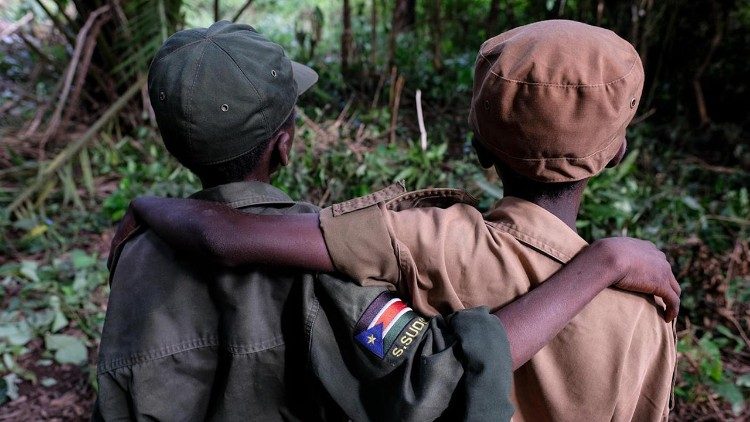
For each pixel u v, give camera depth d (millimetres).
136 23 4016
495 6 4867
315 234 968
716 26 4391
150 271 1072
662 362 1012
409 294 999
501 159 1033
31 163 3541
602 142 975
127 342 1054
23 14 5664
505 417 842
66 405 2355
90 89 4281
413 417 844
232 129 1008
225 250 943
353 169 3410
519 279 975
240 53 1008
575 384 967
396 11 5145
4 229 3162
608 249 985
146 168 3570
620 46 988
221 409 1021
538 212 1026
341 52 5031
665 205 3219
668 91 4625
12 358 2510
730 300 2709
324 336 981
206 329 1047
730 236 3158
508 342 887
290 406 1042
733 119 4570
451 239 998
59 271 2852
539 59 939
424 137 3459
